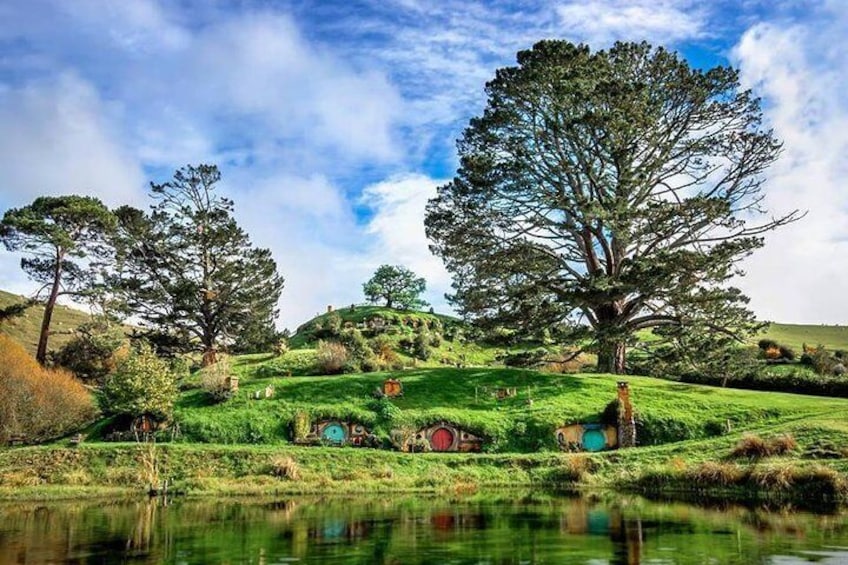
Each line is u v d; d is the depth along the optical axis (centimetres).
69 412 4394
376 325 9369
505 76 5397
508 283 5797
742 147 5309
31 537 1883
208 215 6975
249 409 4484
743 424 4069
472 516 2242
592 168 5416
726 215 5081
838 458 2989
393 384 4722
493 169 5325
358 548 1641
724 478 2883
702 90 5222
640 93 5094
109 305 6506
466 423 4175
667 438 4016
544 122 5484
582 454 3734
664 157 5462
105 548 1680
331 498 2978
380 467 3600
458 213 5631
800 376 5297
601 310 5538
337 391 4788
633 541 1688
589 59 5372
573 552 1546
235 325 7038
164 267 6881
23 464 3516
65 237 6081
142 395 4247
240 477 3450
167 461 3575
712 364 5444
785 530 1848
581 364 6906
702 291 5031
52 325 9525
